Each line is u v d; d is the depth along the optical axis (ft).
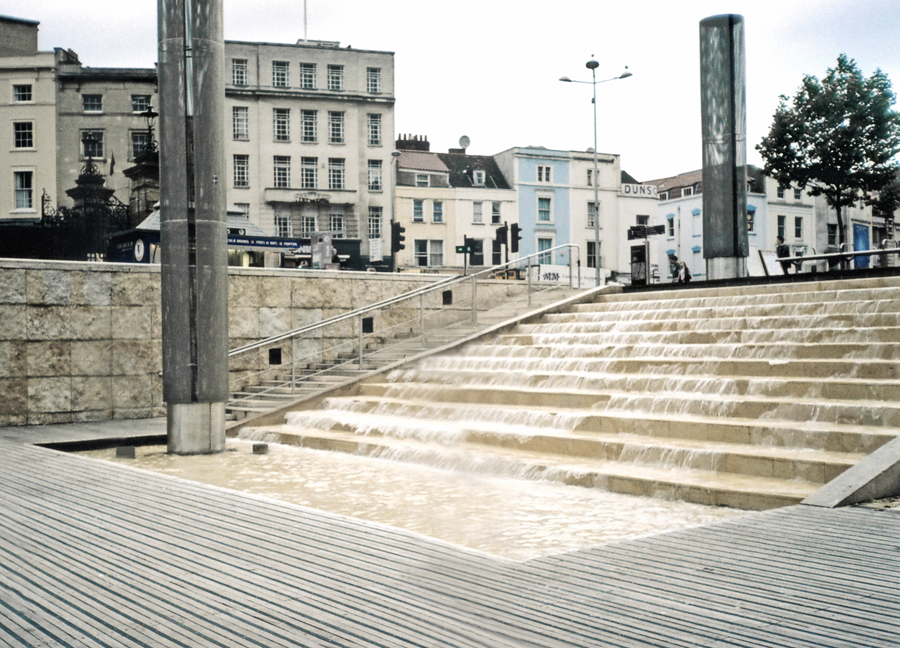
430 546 15.90
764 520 17.74
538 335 48.57
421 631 10.67
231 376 51.21
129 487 23.17
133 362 47.03
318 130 179.01
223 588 12.94
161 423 43.98
